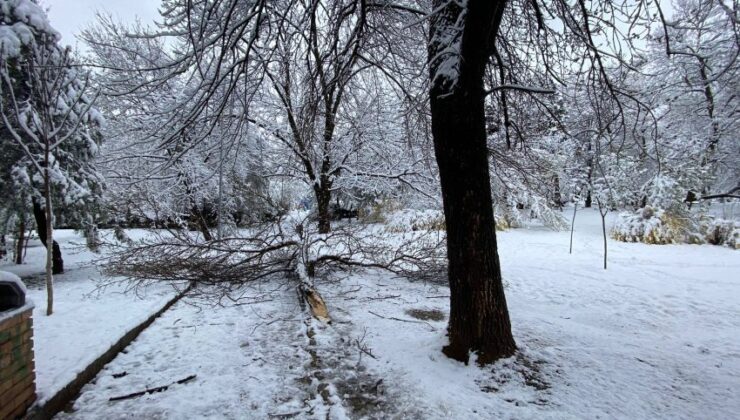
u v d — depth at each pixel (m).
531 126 6.82
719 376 3.59
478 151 3.65
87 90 9.57
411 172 12.80
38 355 3.86
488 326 3.76
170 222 9.91
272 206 8.83
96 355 3.88
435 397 3.27
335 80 5.14
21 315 2.85
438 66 3.80
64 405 3.25
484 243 3.71
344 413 3.10
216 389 3.53
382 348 4.36
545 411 3.03
